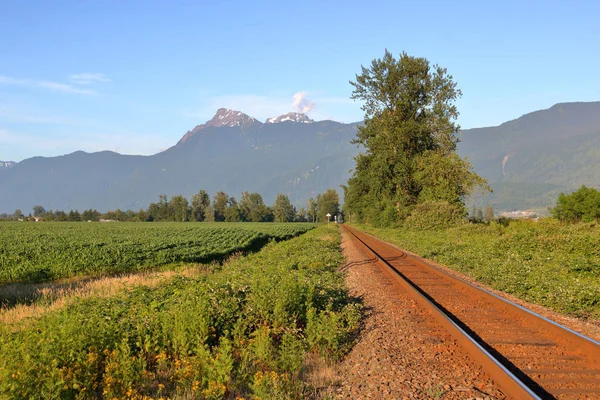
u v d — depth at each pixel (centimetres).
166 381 627
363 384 598
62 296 1518
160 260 2695
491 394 539
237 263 2400
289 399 526
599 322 937
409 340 785
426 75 4731
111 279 1948
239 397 545
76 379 557
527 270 1475
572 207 3525
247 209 17388
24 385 512
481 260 1836
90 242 3831
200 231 6281
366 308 1102
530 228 2652
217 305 882
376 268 1833
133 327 817
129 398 536
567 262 1593
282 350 698
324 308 1002
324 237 4322
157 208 16462
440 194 4325
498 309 1027
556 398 525
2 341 646
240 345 736
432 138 4841
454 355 690
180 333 726
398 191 5019
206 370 594
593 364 643
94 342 669
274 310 841
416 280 1501
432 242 3022
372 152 5350
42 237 4659
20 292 1745
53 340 618
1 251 2952
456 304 1090
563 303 1063
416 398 539
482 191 4294
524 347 726
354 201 7862
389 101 4944
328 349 752
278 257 2256
